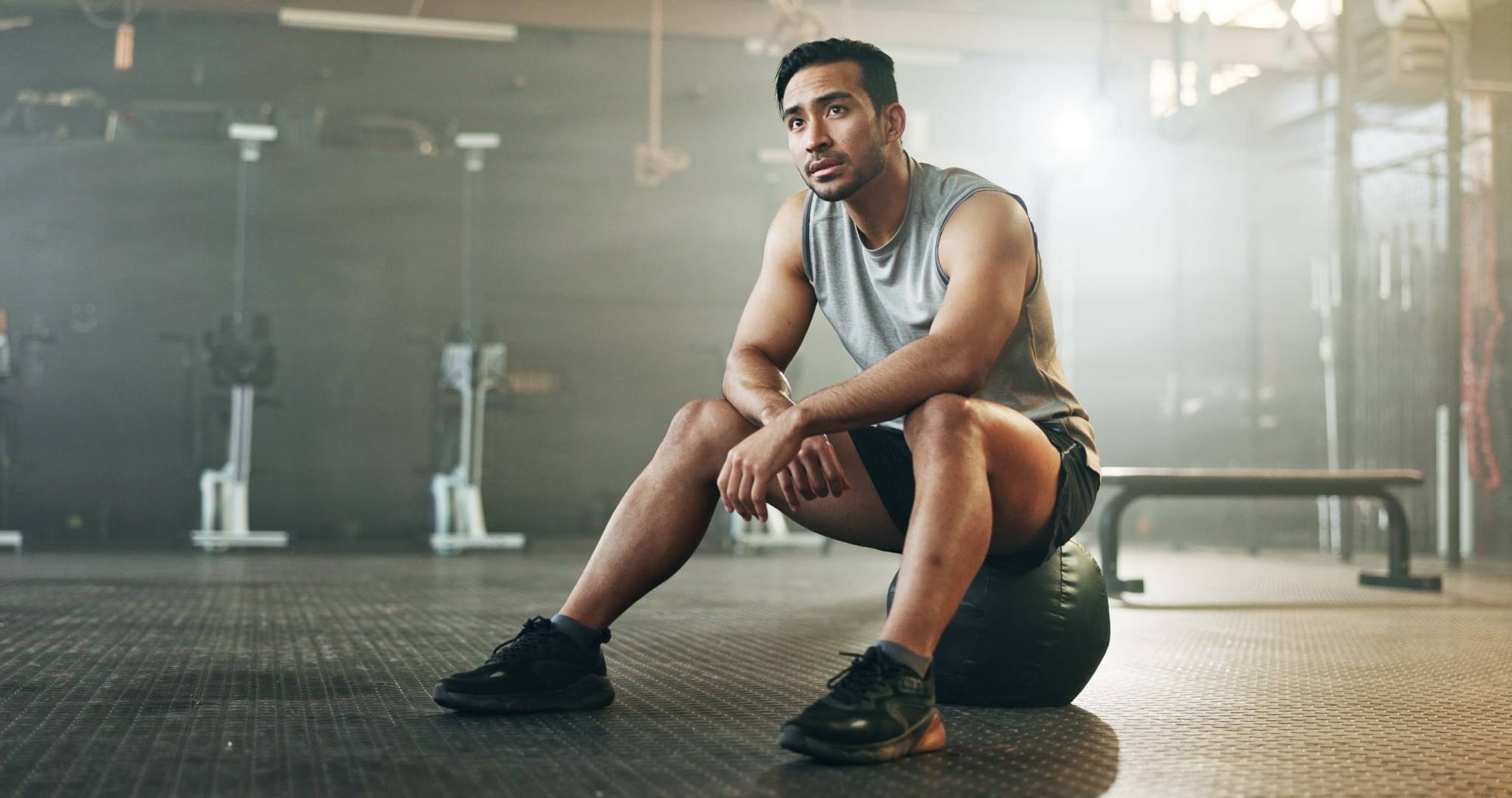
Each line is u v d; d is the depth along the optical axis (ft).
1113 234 30.27
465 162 28.19
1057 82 29.76
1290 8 23.70
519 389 28.71
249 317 22.12
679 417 5.16
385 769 3.92
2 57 26.18
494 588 12.92
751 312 5.75
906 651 4.20
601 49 28.94
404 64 28.02
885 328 5.43
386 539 27.71
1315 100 26.99
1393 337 24.97
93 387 26.73
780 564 19.15
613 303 29.25
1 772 3.83
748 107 29.55
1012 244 4.88
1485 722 5.17
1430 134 23.71
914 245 5.16
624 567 5.08
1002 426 4.59
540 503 28.71
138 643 7.60
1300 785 3.84
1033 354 5.29
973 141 29.58
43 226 26.78
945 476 4.35
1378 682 6.49
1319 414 27.04
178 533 26.76
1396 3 21.03
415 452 28.17
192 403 23.98
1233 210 28.96
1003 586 5.38
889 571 17.10
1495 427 23.57
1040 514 4.96
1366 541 24.94
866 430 5.32
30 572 14.75
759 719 4.95
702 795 3.58
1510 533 23.25
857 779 3.83
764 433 4.60
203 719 4.86
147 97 26.73
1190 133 23.41
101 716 4.90
